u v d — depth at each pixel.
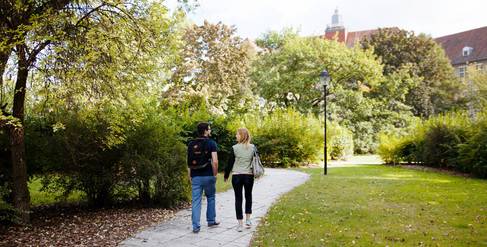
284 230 6.78
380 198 9.83
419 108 39.53
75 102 7.45
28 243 6.20
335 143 25.94
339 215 7.88
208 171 7.06
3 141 7.93
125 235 6.72
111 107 8.24
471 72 39.56
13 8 6.31
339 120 32.50
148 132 9.17
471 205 8.82
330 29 76.88
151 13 7.15
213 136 18.31
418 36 42.44
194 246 6.06
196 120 17.98
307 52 32.28
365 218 7.57
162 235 6.71
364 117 33.97
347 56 32.69
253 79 33.97
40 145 8.48
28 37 6.21
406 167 19.39
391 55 40.59
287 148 20.70
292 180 14.12
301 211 8.33
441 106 40.03
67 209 9.16
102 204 9.39
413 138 20.56
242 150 7.13
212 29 30.27
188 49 28.67
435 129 18.31
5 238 6.46
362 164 22.22
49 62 6.61
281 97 33.72
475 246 5.69
